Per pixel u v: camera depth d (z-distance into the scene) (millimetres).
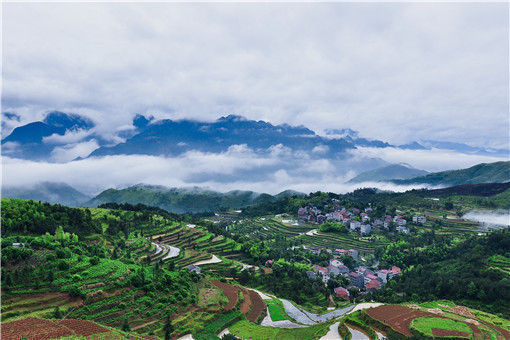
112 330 80750
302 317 125375
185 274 131750
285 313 126688
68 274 99312
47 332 73875
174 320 96875
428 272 174750
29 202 167000
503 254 177625
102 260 116438
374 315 106812
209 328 100562
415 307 121188
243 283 170125
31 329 74562
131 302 98750
